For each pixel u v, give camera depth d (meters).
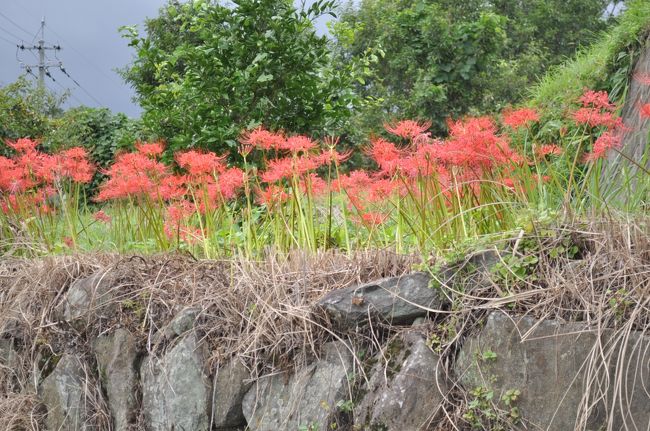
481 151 3.03
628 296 2.28
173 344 3.24
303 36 6.22
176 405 3.13
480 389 2.42
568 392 2.25
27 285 3.97
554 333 2.31
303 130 6.13
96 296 3.61
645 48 6.18
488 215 3.17
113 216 4.82
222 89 5.85
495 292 2.55
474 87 11.95
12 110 12.71
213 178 3.85
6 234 4.69
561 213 2.71
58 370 3.63
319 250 3.36
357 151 9.47
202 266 3.54
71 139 12.96
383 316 2.71
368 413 2.57
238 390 2.98
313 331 2.87
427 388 2.49
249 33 6.02
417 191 3.38
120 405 3.37
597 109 3.05
